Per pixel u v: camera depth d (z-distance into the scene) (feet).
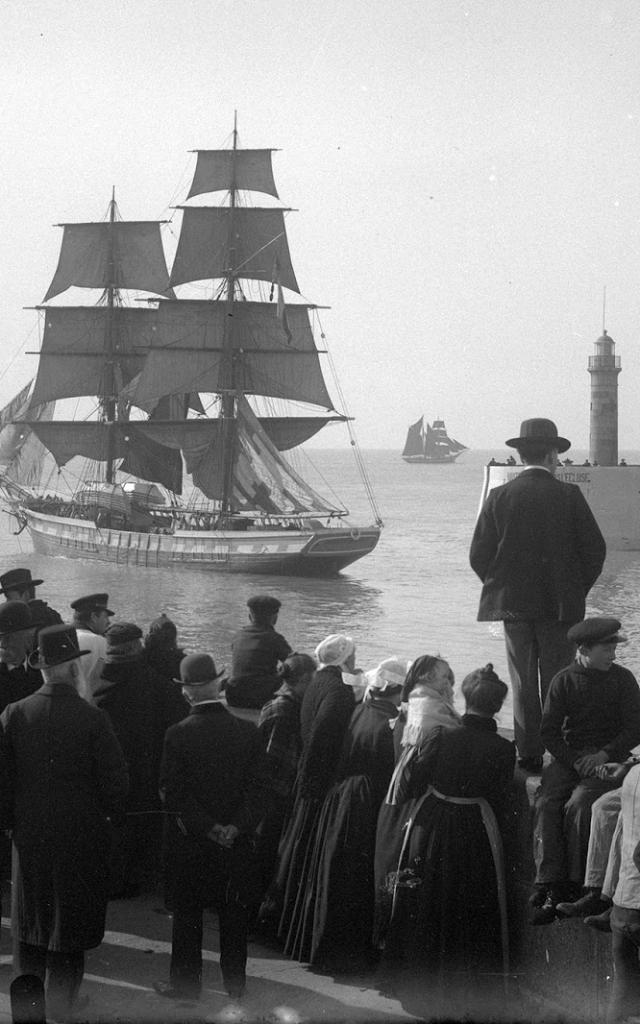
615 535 280.10
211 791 20.76
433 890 19.66
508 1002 19.47
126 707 25.04
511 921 20.58
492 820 19.95
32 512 309.63
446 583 264.93
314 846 22.41
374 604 231.30
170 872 21.11
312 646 183.62
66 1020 19.45
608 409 312.50
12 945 22.09
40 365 299.99
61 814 19.71
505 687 20.26
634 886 16.90
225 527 285.02
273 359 287.28
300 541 269.85
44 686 20.34
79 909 19.71
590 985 18.99
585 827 18.47
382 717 21.90
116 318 297.94
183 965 20.66
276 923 23.68
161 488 330.54
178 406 298.35
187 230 288.30
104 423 297.74
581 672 19.38
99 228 296.51
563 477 281.54
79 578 272.51
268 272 288.10
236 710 26.21
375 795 21.66
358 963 21.52
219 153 288.92
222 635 198.59
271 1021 19.30
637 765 17.46
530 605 21.63
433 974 19.58
